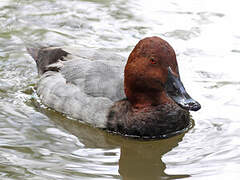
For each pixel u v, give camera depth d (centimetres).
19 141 1096
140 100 1120
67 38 1529
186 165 1014
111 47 1484
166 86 1072
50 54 1348
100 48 1477
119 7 1680
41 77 1320
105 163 1027
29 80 1370
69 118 1212
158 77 1082
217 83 1316
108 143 1119
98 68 1207
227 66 1384
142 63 1089
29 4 1694
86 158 1044
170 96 1059
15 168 986
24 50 1481
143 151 1085
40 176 959
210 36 1515
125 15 1638
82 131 1159
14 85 1345
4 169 982
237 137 1106
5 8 1673
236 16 1595
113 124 1139
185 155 1055
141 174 991
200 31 1540
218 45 1473
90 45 1494
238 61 1401
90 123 1173
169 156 1056
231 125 1154
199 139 1111
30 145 1082
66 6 1691
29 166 996
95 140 1127
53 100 1242
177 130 1138
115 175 979
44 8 1681
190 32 1537
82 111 1182
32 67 1424
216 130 1139
